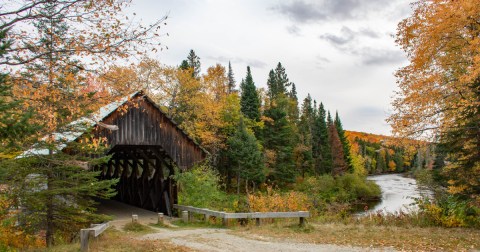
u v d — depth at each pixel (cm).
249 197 2033
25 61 711
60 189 1136
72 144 1211
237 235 1299
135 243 1062
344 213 1900
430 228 1359
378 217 1616
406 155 1852
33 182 1152
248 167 4097
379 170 11331
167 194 2005
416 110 1591
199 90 3841
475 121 1405
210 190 2220
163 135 1905
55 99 777
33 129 687
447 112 1569
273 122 5184
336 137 6725
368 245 1076
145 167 2280
